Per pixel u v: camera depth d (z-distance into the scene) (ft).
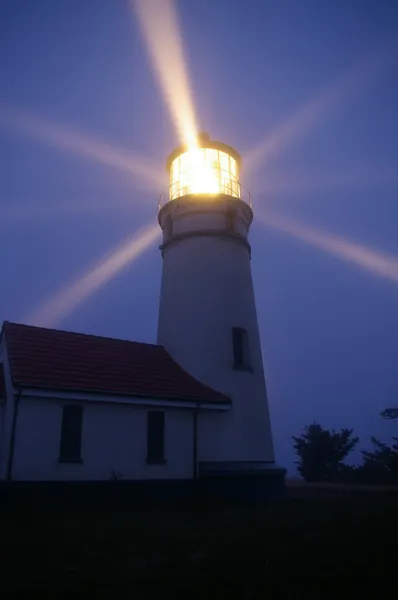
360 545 27.58
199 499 51.75
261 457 58.44
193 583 20.43
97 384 49.44
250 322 64.08
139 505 47.65
